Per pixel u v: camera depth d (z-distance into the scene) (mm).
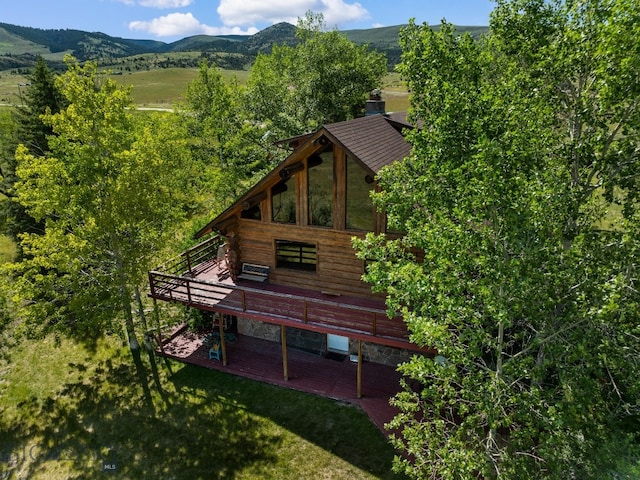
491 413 8453
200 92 35219
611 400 9867
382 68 49000
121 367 18422
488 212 8578
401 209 11266
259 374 17188
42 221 26844
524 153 8859
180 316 19422
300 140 20391
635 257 8781
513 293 8227
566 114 11898
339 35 46375
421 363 9211
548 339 8805
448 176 9953
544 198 8266
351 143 14641
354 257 16172
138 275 16766
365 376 16812
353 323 15062
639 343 9117
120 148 17312
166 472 13484
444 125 9984
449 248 8766
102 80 18750
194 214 30797
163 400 16391
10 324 21422
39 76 27500
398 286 10141
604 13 10227
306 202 16188
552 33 12078
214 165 34781
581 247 9320
